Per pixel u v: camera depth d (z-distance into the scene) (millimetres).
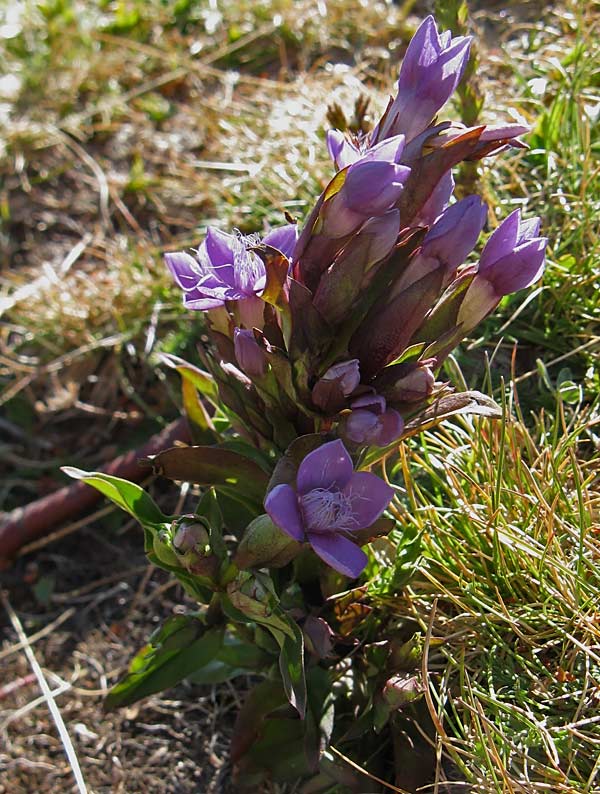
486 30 373
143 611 299
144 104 408
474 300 203
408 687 206
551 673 216
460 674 215
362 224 188
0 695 288
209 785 255
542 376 263
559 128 299
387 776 228
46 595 310
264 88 391
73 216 384
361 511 188
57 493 316
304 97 362
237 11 421
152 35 433
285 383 199
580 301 272
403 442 238
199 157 383
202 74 412
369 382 199
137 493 209
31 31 441
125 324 339
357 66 385
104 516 322
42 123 408
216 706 268
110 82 420
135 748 267
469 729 210
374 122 287
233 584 196
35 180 395
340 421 192
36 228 383
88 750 270
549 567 218
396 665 219
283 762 227
